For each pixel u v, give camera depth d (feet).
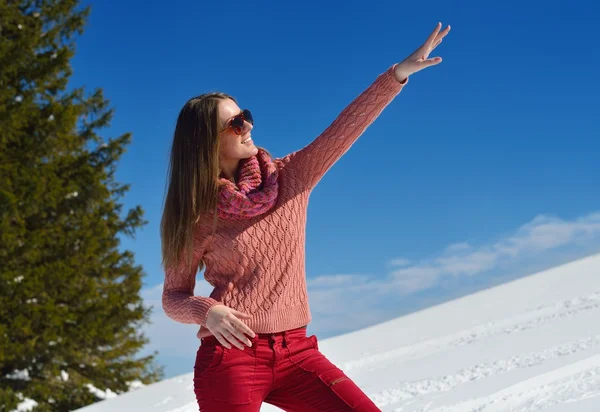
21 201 42.73
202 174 6.60
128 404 27.61
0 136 43.04
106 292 50.39
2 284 41.32
